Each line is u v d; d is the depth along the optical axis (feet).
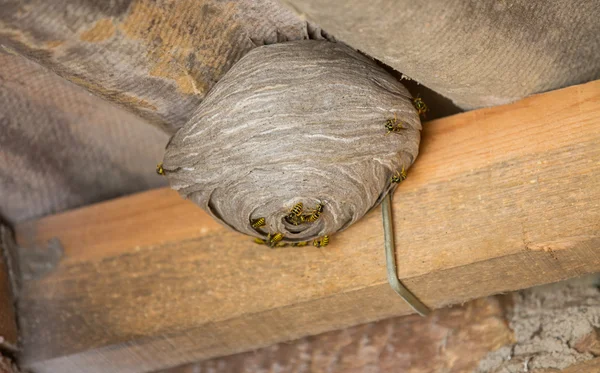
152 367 4.18
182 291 3.99
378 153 3.58
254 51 3.60
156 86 3.59
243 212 3.63
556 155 3.64
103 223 4.20
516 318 4.01
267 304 3.87
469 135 3.76
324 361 4.12
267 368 4.17
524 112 3.71
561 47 3.59
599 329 3.91
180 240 4.06
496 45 3.48
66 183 4.34
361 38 3.35
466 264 3.65
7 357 4.15
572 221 3.57
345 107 3.54
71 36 3.34
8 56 3.73
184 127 3.64
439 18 3.32
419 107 3.72
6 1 3.21
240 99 3.53
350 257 3.80
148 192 4.19
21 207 4.34
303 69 3.55
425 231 3.72
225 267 3.96
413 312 3.93
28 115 4.03
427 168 3.77
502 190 3.67
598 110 3.64
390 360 4.06
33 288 4.22
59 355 4.12
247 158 3.53
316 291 3.81
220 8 3.52
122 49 3.44
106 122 4.12
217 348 4.08
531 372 3.89
